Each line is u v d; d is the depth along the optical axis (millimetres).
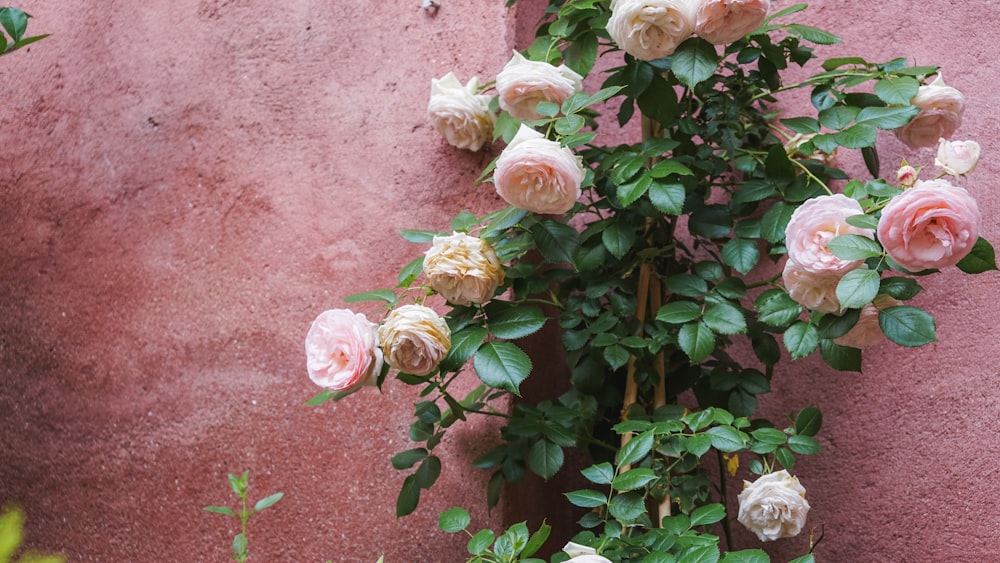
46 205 1766
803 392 1459
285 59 1627
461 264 1084
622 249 1235
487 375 1084
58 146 1784
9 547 399
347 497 1429
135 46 1755
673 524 1070
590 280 1342
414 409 1409
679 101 1543
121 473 1597
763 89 1369
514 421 1259
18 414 1704
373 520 1404
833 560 1395
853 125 1192
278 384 1512
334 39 1600
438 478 1377
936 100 1196
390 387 1435
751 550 929
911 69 1242
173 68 1710
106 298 1672
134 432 1600
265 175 1596
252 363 1536
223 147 1637
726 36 1105
